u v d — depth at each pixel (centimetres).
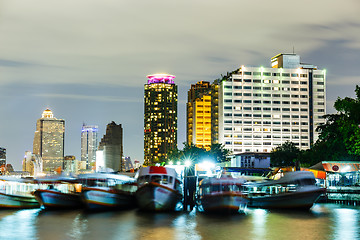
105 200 7412
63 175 8681
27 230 5691
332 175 9781
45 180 8388
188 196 7669
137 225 5984
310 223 6109
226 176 7281
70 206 7819
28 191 8275
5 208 7775
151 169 7362
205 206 7088
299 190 7338
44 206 7638
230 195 6806
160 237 5216
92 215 6944
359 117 9362
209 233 5422
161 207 7144
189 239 5106
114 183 7700
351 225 5934
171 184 7256
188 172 8794
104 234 5403
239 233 5422
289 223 6106
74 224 6109
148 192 7019
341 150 10750
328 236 5238
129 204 7819
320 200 8969
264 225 5931
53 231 5612
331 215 6862
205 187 7138
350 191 8788
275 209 7531
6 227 5906
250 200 7856
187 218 6550
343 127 9606
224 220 6394
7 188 8412
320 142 12312
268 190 8656
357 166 9438
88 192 7325
